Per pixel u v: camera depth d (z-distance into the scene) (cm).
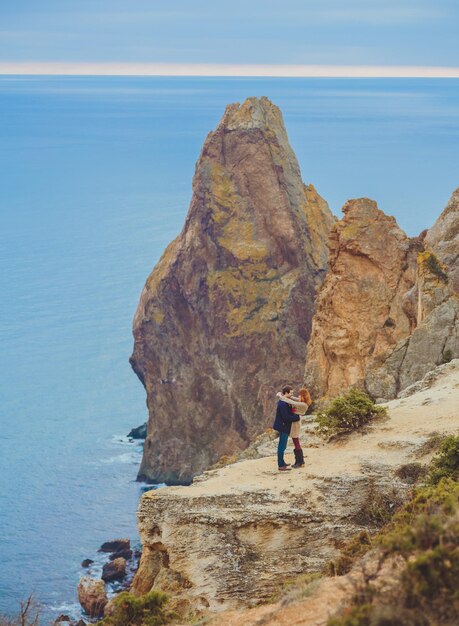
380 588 1531
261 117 10888
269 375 10438
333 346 6234
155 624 2114
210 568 2631
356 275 6378
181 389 10806
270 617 1739
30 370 17975
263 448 3216
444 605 1432
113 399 15750
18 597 7319
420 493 2284
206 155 10900
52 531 9194
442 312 4947
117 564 7588
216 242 10688
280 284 10556
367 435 3106
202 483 2925
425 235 7444
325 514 2695
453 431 2973
